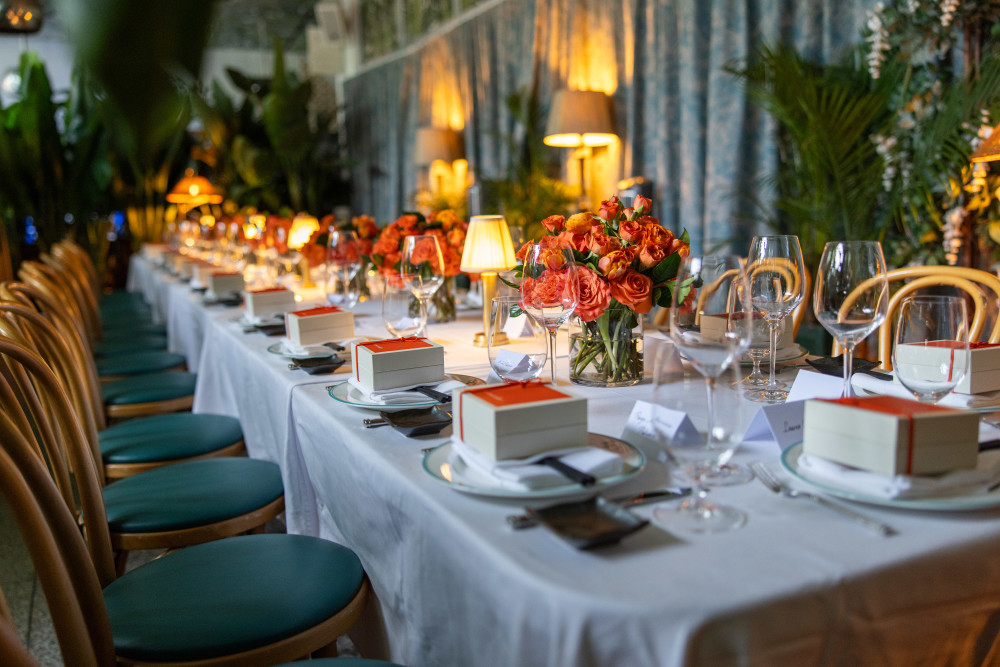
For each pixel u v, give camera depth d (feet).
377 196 30.83
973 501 2.49
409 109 27.58
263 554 4.33
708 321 2.67
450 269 7.26
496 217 6.16
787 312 4.34
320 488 4.73
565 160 18.86
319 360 5.48
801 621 2.16
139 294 20.95
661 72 15.31
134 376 9.87
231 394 7.55
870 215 10.91
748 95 12.45
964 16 9.68
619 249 4.44
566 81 18.30
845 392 3.56
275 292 7.70
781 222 12.98
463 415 3.19
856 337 3.59
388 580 3.61
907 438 2.56
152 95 0.50
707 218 14.17
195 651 3.58
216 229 19.03
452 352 5.84
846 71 11.25
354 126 32.30
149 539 5.05
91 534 4.53
